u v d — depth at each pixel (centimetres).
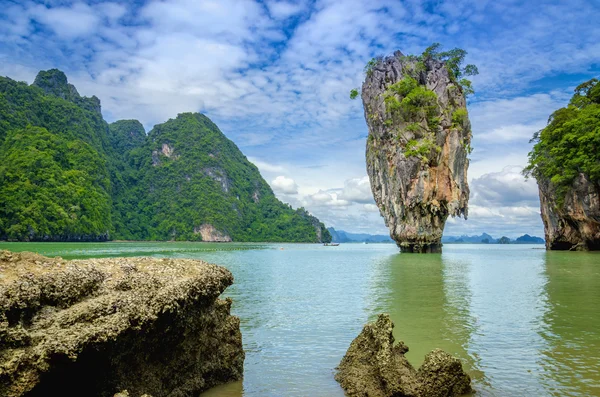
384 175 6462
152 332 632
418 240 6109
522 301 1719
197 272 791
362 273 3102
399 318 1398
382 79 6669
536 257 4572
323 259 5175
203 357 802
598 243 5225
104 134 18488
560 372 870
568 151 5128
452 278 2650
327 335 1205
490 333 1191
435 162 5850
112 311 588
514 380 830
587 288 2064
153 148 19912
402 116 6022
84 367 538
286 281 2589
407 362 824
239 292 2084
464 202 6000
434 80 6256
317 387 828
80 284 623
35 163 10281
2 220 8612
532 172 6322
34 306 554
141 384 639
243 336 1198
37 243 8262
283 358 1001
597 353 995
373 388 786
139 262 776
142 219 16762
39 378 489
